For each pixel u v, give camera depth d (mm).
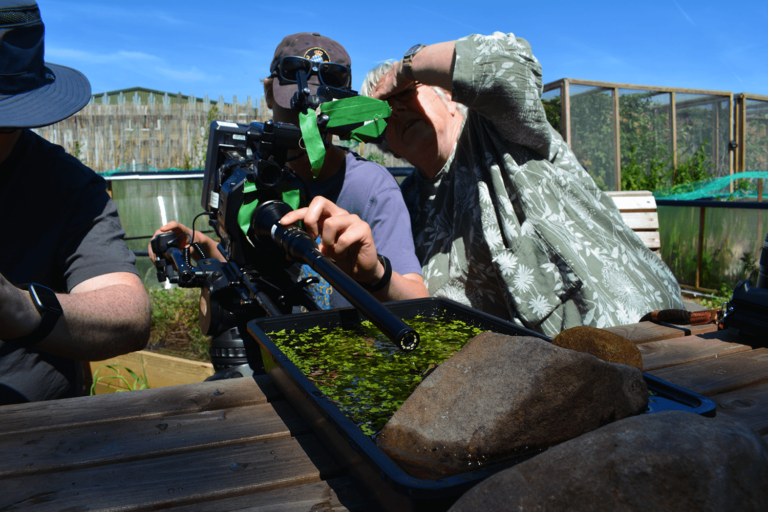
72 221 1519
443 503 543
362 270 1308
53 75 1461
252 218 1168
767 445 518
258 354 1299
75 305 1278
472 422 646
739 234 4867
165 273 1377
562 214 2084
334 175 1872
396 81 2086
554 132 2324
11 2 1290
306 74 1404
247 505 674
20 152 1473
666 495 477
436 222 2324
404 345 674
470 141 2158
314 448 818
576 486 495
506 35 1914
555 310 2025
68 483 721
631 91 6719
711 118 7586
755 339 1282
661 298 2119
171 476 738
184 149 8648
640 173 6898
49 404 980
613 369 678
